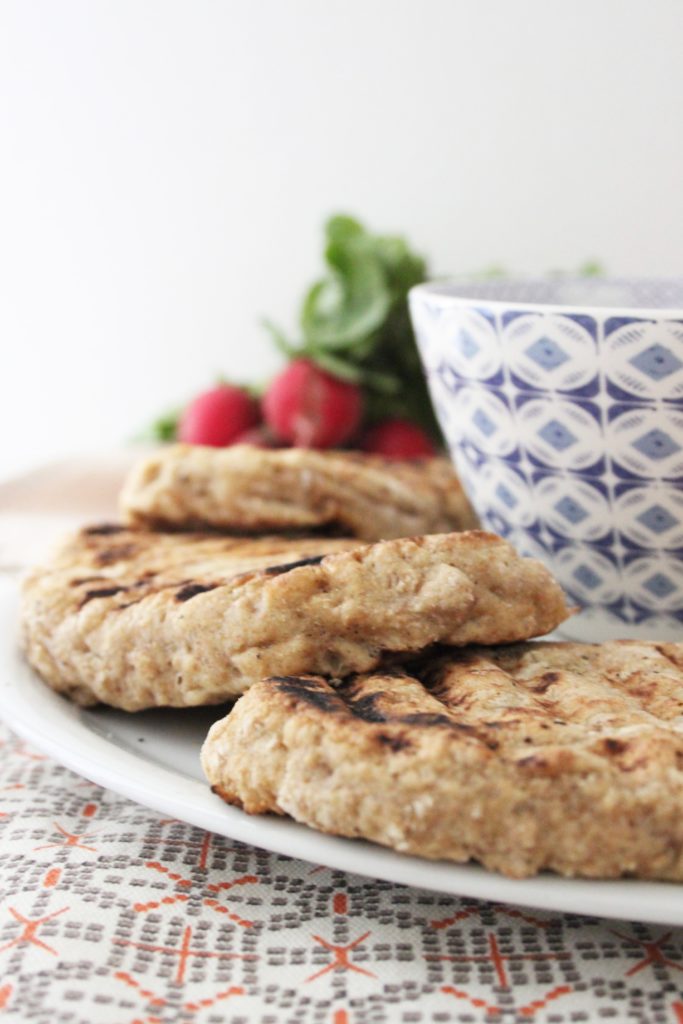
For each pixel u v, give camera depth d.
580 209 0.68
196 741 0.37
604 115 0.66
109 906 0.32
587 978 0.30
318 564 0.36
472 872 0.31
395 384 0.62
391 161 0.70
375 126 0.70
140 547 0.43
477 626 0.35
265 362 0.75
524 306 0.39
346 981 0.30
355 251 0.62
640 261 0.67
